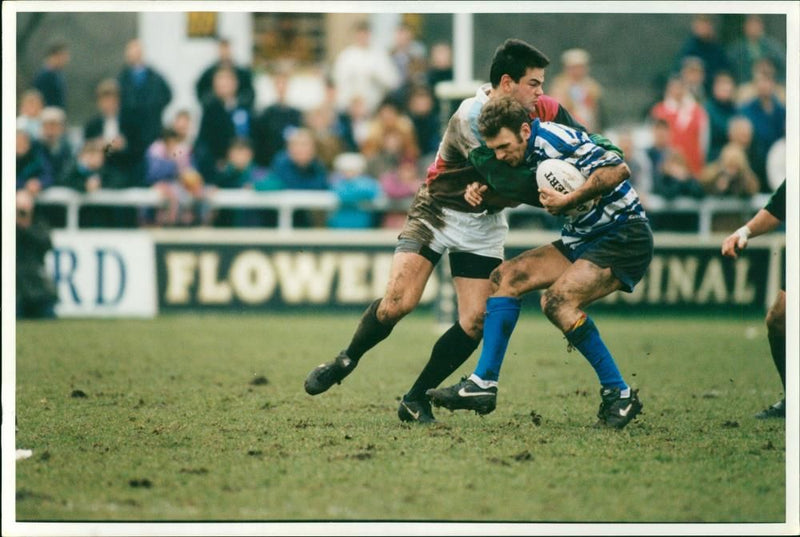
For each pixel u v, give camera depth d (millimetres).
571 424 20219
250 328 37781
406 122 45750
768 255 44406
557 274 19562
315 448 17953
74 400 22750
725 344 34312
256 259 42781
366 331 19984
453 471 16500
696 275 44312
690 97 46500
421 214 20000
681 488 15891
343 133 47406
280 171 44062
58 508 14922
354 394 23844
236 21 54062
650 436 19125
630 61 53500
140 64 44531
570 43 53438
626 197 19000
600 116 46375
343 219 43812
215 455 17500
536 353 31781
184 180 43281
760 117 47000
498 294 19406
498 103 18484
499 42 53531
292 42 57094
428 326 40469
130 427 19766
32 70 51844
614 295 44469
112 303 42375
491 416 21141
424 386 20188
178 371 27219
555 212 18562
